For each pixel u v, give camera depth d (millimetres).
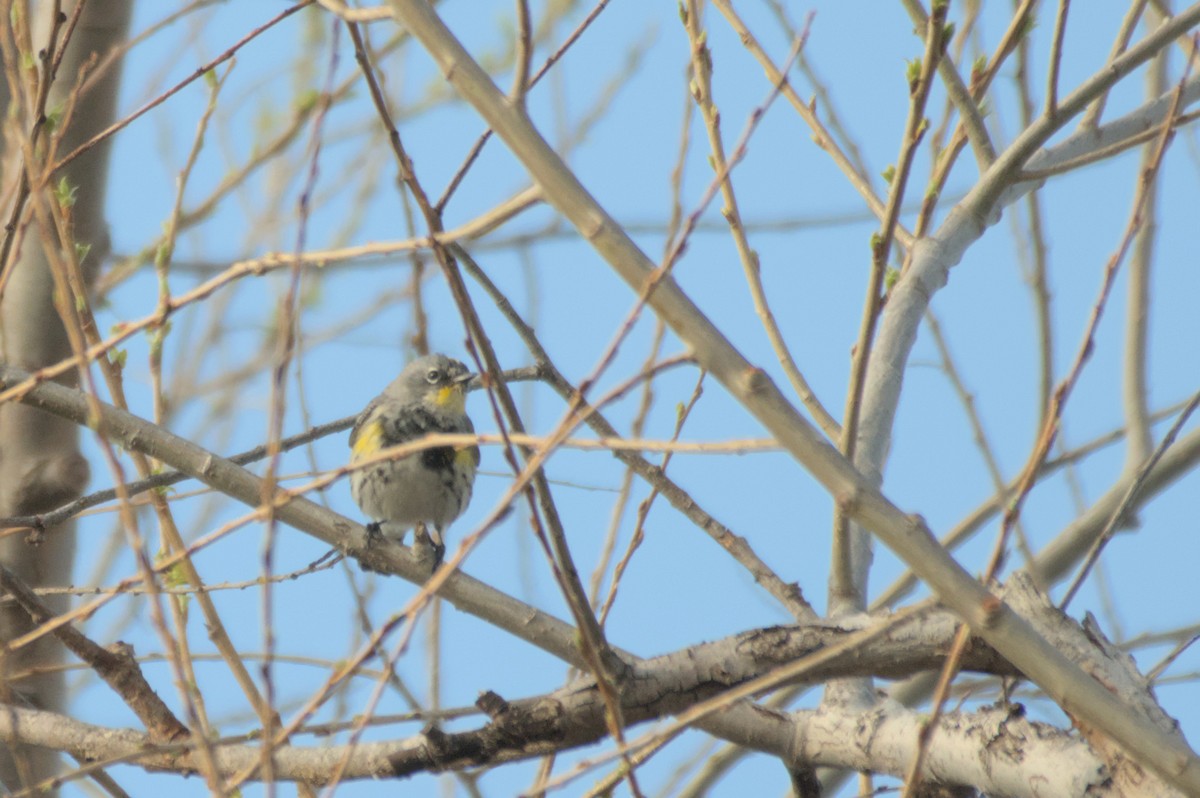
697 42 10117
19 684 12523
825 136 11820
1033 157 12500
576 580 7832
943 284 11438
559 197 6871
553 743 8250
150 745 8898
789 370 10375
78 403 10430
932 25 7730
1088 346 6555
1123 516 8602
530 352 10992
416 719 8688
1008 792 7652
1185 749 6414
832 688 8734
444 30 7020
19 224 9469
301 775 8711
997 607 6508
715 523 10016
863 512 6633
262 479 10328
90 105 13320
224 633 9500
